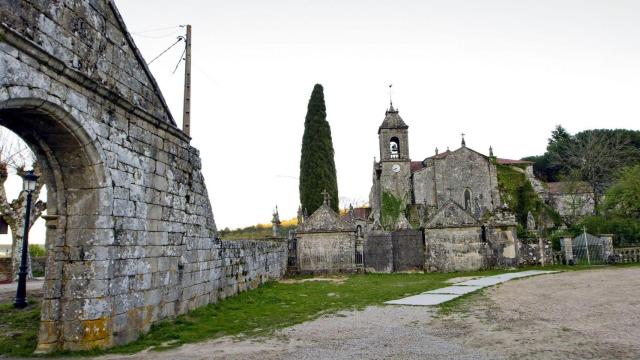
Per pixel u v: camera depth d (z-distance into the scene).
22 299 12.65
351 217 40.72
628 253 27.14
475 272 24.38
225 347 8.05
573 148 49.94
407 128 54.19
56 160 8.15
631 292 13.00
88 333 7.78
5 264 23.98
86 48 8.17
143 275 9.45
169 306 10.52
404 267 26.03
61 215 8.16
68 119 7.57
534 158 69.62
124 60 9.41
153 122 10.22
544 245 26.41
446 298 13.80
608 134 57.94
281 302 14.27
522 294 13.96
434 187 51.88
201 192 12.96
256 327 10.08
